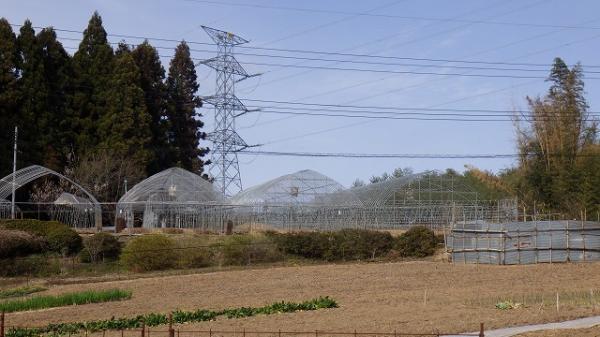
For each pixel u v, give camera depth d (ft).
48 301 86.79
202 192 208.13
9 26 224.74
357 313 74.64
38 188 216.33
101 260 139.54
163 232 176.35
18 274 126.72
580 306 76.43
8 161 212.84
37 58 228.02
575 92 249.34
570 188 214.90
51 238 139.85
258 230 184.65
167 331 63.62
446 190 222.69
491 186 267.59
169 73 281.33
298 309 79.00
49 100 231.71
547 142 244.83
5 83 219.61
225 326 66.85
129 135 237.25
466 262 146.30
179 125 276.62
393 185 219.82
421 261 152.56
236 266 141.59
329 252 156.15
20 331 65.57
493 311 73.92
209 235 164.96
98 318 76.13
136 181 230.48
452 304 81.25
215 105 231.71
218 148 231.91
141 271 132.87
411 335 58.23
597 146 235.20
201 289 103.86
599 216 187.93
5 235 130.93
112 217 226.99
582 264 137.39
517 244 141.69
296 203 208.23
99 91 239.71
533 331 60.54
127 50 258.98
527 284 104.22
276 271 130.41
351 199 214.07
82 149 232.12
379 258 160.45
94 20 246.88
